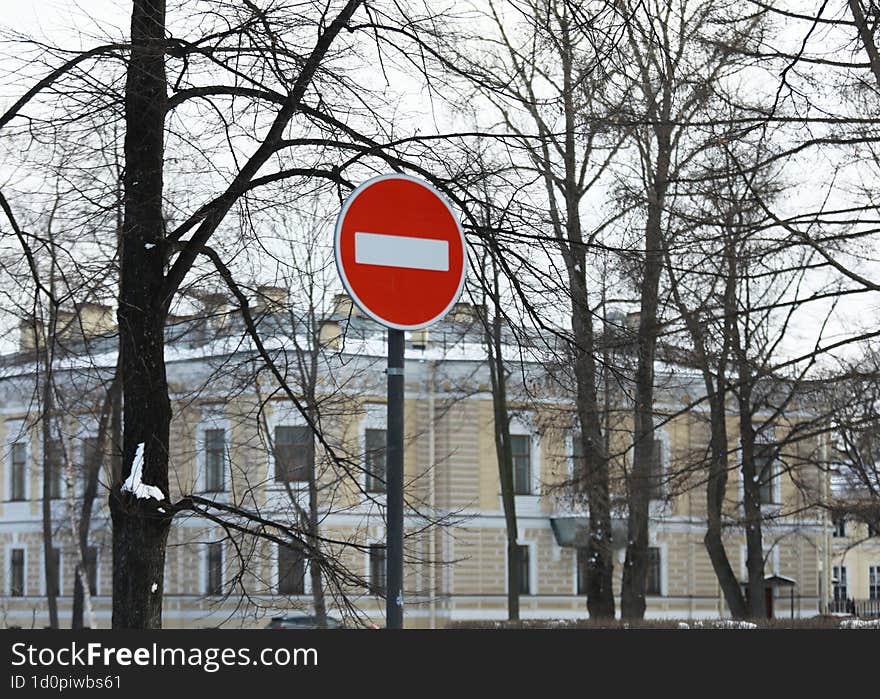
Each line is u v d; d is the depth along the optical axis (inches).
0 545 5516.7
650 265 1681.8
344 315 1681.8
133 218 1198.3
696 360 2068.2
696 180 1849.2
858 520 2699.3
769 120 1699.1
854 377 2026.3
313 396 1525.6
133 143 1205.1
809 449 3627.0
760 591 3457.2
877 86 1734.7
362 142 1250.0
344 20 1203.2
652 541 5438.0
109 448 3132.4
